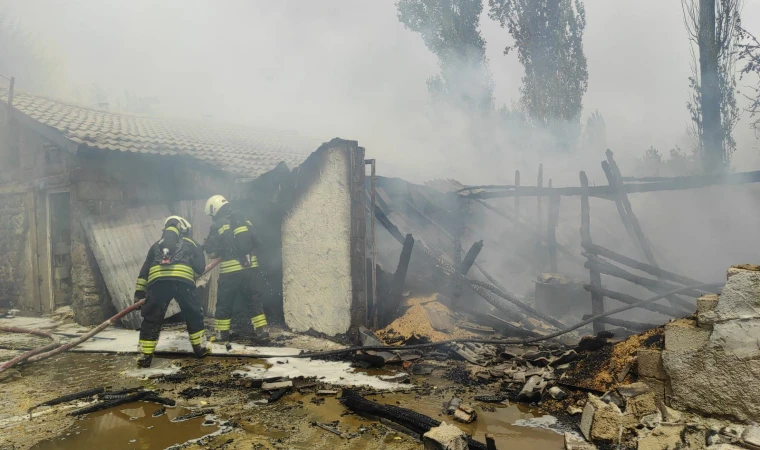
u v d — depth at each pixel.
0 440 3.46
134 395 4.30
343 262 6.48
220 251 6.66
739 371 3.01
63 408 4.09
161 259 5.43
